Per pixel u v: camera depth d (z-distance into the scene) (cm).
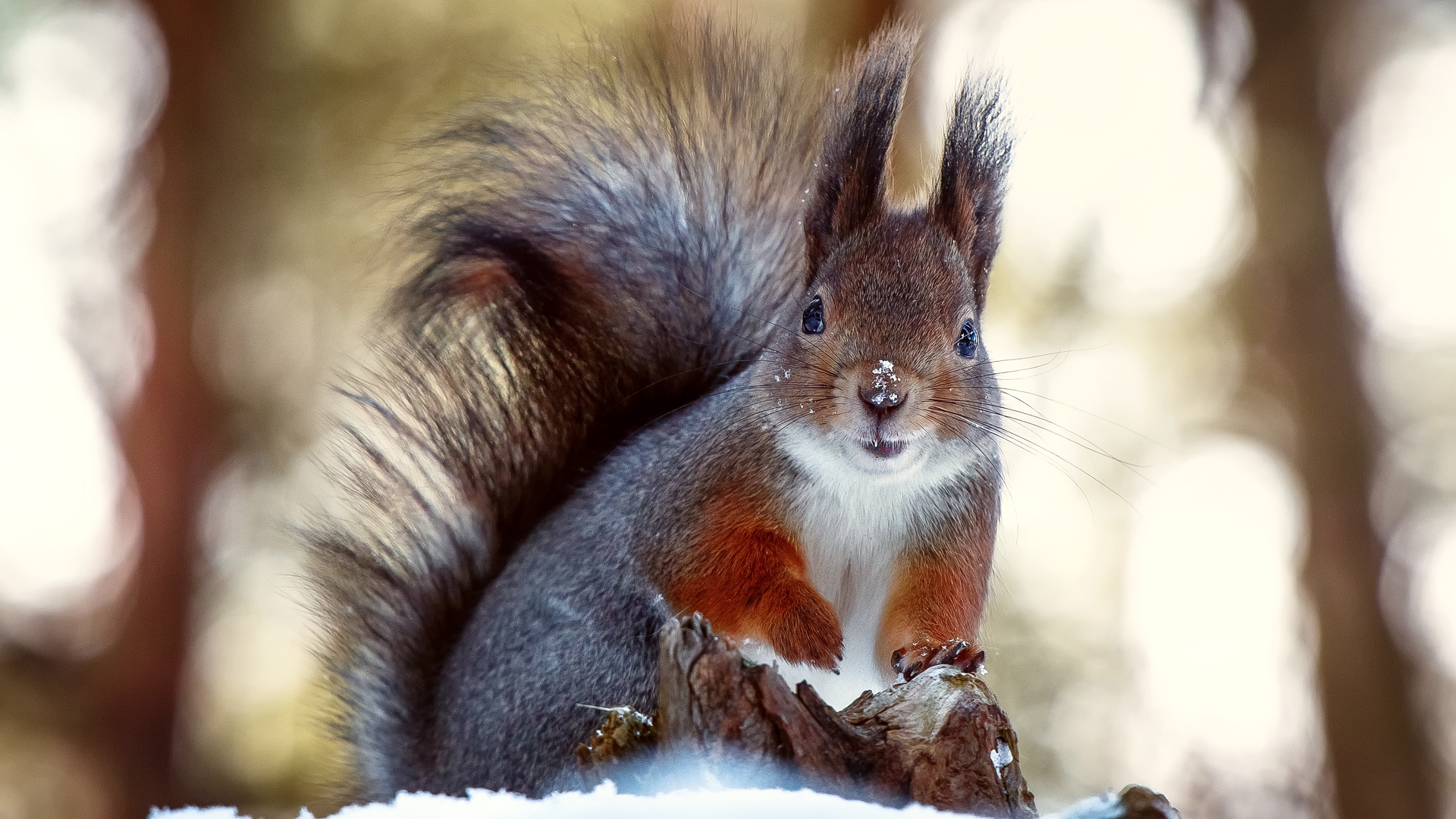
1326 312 491
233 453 466
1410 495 504
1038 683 432
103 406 483
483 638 362
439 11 458
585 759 353
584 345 365
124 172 488
